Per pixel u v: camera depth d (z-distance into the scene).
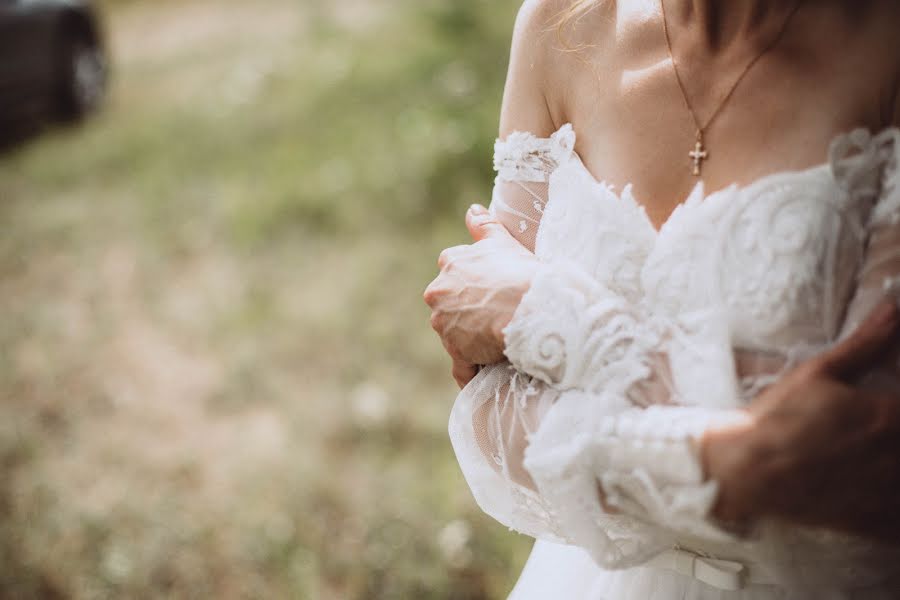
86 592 2.70
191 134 6.16
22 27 6.54
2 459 3.28
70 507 3.02
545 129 1.25
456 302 1.19
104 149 6.20
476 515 2.79
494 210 1.30
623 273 1.08
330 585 2.65
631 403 1.04
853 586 1.03
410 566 2.66
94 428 3.45
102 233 5.00
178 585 2.71
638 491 0.98
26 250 4.87
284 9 9.90
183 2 11.09
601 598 1.25
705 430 0.93
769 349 0.99
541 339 1.09
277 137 5.80
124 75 8.30
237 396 3.54
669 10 1.11
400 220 4.66
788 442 0.90
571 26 1.20
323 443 3.22
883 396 0.89
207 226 4.90
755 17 1.02
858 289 0.96
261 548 2.78
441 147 5.02
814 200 0.96
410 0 8.09
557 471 1.02
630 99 1.12
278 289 4.23
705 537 0.98
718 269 1.01
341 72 6.52
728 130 1.04
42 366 3.85
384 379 3.52
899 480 0.89
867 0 0.98
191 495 3.05
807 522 0.92
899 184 0.93
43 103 6.88
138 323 4.13
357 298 4.04
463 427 1.19
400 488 2.95
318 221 4.75
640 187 1.11
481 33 6.71
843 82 0.98
